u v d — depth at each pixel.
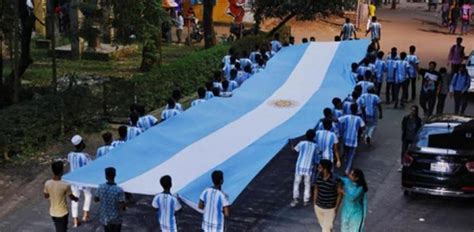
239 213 12.45
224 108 14.38
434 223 12.11
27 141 15.82
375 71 19.56
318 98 15.27
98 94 18.62
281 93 15.62
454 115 14.31
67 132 17.41
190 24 33.47
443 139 12.80
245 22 35.38
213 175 10.02
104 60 27.47
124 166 11.38
